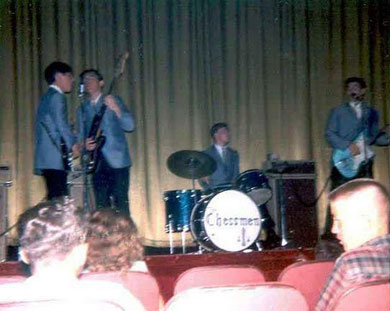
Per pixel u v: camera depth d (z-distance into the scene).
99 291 1.59
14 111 6.79
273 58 7.43
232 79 7.32
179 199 5.51
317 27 7.53
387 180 7.60
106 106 5.34
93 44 6.95
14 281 2.11
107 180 5.66
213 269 2.32
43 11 6.86
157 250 6.83
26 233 1.55
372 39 7.62
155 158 7.09
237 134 7.31
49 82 5.46
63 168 5.40
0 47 6.77
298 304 1.73
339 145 6.53
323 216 7.39
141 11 7.11
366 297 1.74
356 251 1.89
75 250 1.58
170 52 7.17
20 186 6.76
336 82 7.54
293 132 7.46
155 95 7.11
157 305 2.24
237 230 5.20
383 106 7.59
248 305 1.70
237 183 5.57
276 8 7.45
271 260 4.52
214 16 7.30
